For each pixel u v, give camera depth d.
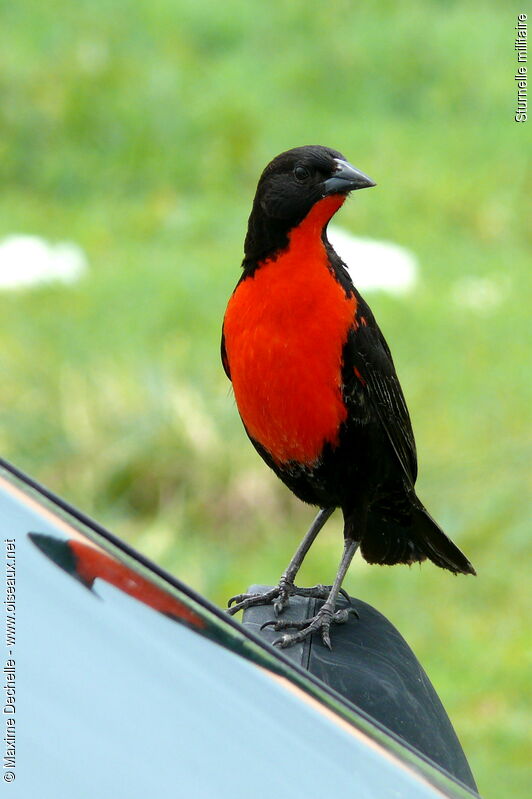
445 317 13.98
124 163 17.70
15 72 18.36
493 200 17.20
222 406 11.81
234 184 17.75
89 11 20.86
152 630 3.01
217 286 14.38
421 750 4.13
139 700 2.82
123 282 14.41
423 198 17.08
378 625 5.17
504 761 8.69
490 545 10.82
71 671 2.80
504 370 12.96
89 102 18.17
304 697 3.12
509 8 21.88
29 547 3.00
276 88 19.94
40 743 2.65
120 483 11.37
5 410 11.73
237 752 2.84
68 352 12.65
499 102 19.72
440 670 9.63
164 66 19.38
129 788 2.64
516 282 15.15
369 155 18.11
